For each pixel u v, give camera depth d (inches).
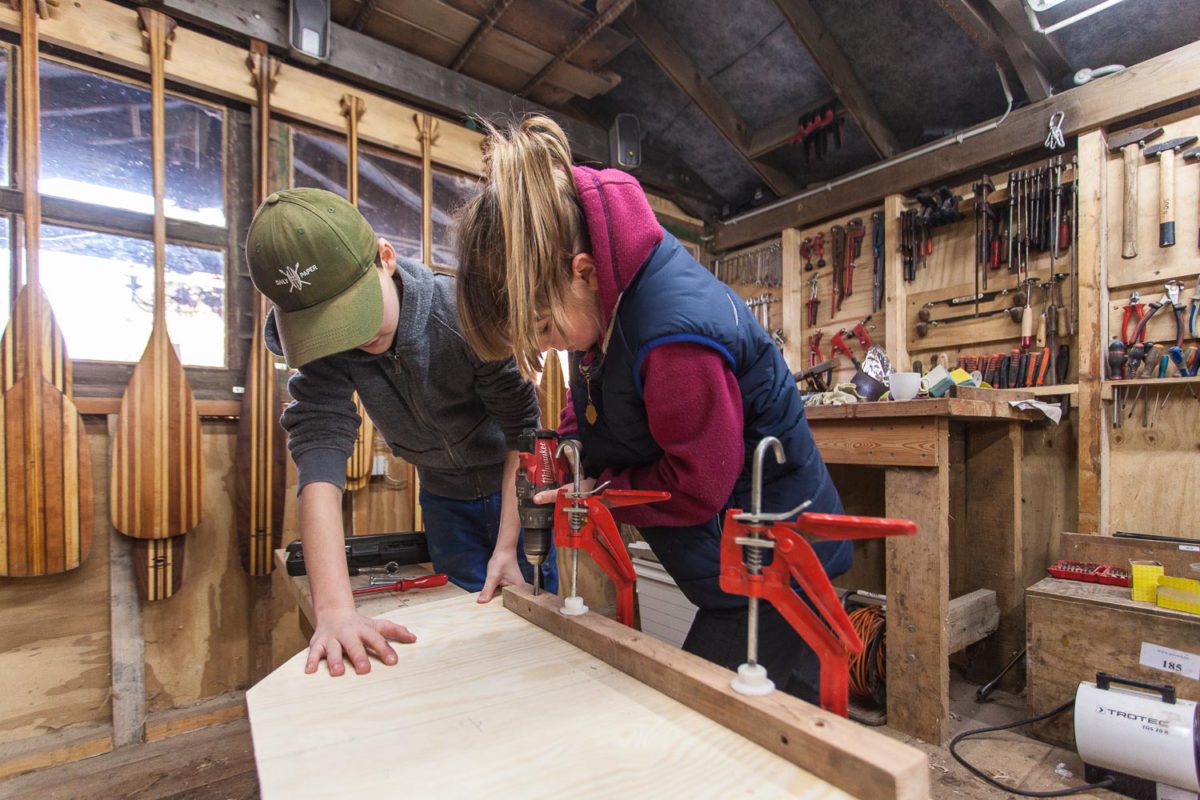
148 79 84.1
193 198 88.0
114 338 81.3
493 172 30.6
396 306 41.5
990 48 91.5
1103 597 67.7
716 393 28.5
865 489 98.3
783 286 130.8
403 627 35.7
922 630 69.9
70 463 73.6
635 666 28.9
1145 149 84.6
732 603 37.8
